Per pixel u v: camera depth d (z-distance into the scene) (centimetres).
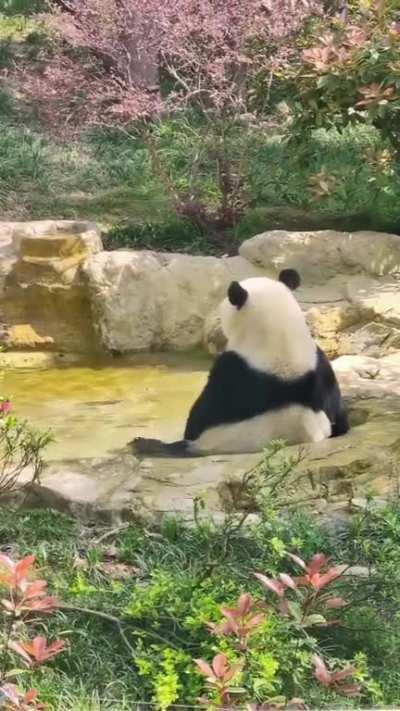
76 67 1172
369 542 533
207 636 446
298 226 1125
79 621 473
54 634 461
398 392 729
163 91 1346
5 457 585
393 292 952
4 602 383
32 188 1219
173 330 967
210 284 977
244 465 603
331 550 533
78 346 973
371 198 1160
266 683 414
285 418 648
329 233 995
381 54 984
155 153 1123
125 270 963
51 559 529
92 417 795
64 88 1170
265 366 651
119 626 459
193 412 671
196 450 657
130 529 552
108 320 955
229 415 654
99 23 1099
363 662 438
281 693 427
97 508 567
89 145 1337
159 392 858
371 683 424
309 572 399
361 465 606
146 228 1111
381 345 906
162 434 755
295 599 490
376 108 969
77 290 969
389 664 457
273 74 1056
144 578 513
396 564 513
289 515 557
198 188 1169
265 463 571
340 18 1057
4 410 565
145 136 1120
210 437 657
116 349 957
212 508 571
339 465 599
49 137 1337
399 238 998
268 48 1068
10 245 1001
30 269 973
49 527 552
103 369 927
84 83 1153
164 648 448
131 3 1067
